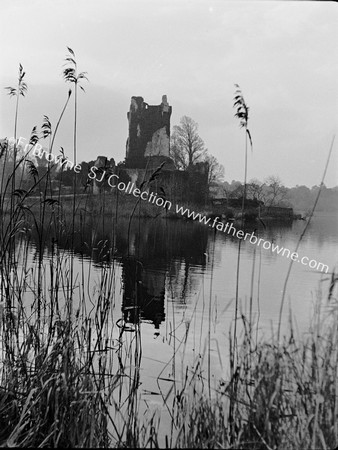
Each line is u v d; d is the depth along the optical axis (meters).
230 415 3.61
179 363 4.85
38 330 5.19
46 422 3.61
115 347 5.26
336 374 3.42
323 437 3.08
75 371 4.14
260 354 3.75
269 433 3.22
